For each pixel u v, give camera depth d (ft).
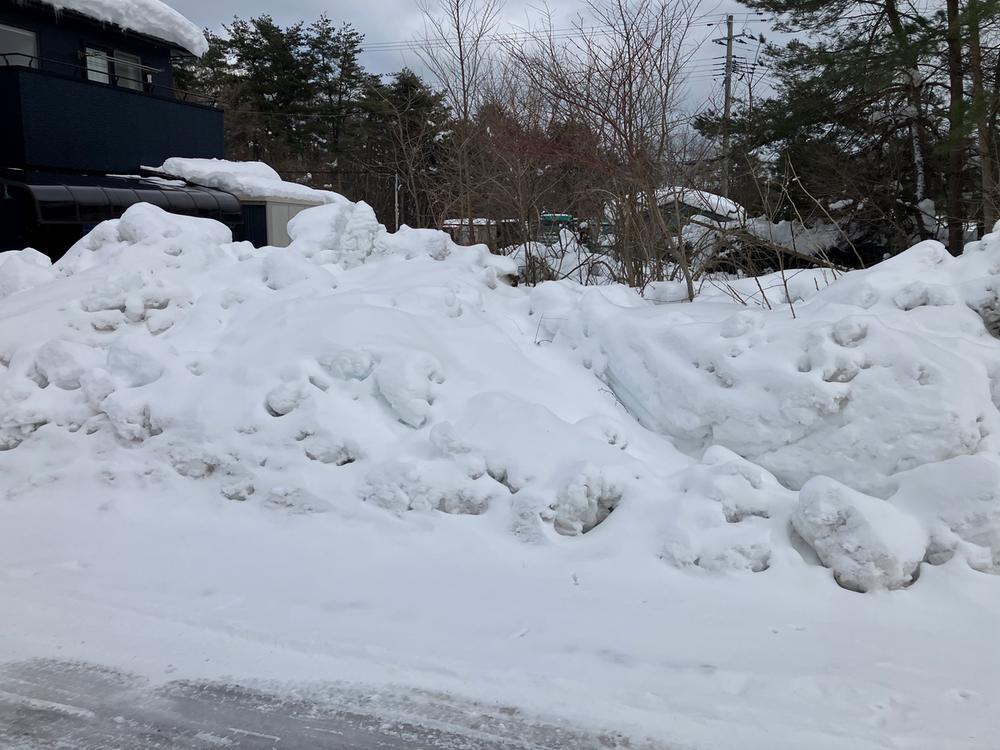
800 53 59.41
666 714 10.32
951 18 50.78
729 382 17.69
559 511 15.61
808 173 56.65
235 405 18.28
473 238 37.42
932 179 60.13
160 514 16.97
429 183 44.65
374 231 27.17
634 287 27.63
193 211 54.13
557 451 16.72
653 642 12.11
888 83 53.62
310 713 10.56
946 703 10.43
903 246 56.70
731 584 13.85
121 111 55.47
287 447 17.52
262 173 64.13
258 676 11.33
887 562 13.43
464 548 15.30
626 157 27.30
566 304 23.66
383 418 18.17
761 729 9.96
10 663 11.67
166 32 62.13
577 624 12.67
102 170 54.29
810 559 14.30
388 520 16.14
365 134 105.29
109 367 19.86
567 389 19.99
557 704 10.60
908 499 14.74
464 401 18.65
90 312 21.71
